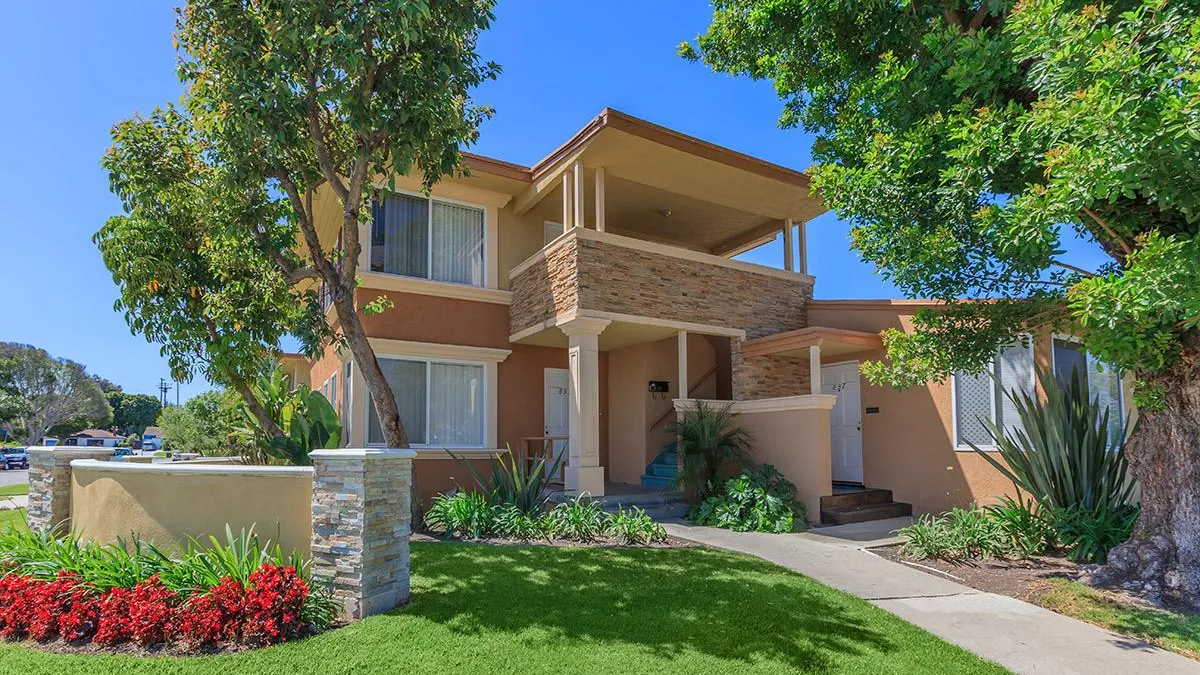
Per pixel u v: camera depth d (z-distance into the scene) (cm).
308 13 663
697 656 469
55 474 781
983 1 728
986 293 746
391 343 1166
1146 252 454
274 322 947
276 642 481
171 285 903
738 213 1510
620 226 1600
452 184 1278
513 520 882
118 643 488
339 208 1280
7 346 5928
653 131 1100
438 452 1203
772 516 1010
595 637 500
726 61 1123
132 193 881
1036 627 562
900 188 698
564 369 1401
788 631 525
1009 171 625
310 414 1120
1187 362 632
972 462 1091
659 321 1199
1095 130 437
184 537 642
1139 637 538
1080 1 536
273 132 694
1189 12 459
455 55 764
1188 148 415
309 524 610
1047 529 811
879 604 614
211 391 2305
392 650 466
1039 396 1023
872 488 1236
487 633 504
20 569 604
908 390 1202
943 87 695
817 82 972
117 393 7875
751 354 1288
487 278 1314
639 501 1148
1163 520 656
